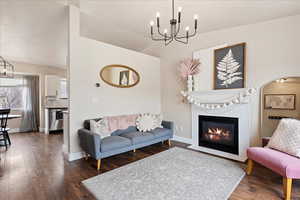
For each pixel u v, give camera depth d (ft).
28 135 16.67
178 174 7.82
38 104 19.36
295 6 8.29
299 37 8.81
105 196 6.07
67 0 8.40
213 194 6.21
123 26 11.66
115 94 12.03
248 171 7.91
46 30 11.05
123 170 8.26
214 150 11.46
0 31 10.83
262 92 10.09
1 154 10.72
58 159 9.84
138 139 10.41
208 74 12.05
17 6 8.34
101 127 9.78
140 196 6.08
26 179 7.40
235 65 10.77
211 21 10.42
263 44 9.92
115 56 11.98
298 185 7.02
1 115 13.30
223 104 10.93
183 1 8.32
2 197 6.04
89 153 8.80
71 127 9.61
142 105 14.08
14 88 18.48
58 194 6.27
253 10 8.96
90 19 10.61
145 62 14.29
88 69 10.35
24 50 14.32
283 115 9.65
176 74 14.34
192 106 12.96
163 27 11.74
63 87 20.49
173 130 13.61
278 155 6.80
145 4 8.76
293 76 8.97
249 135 10.16
